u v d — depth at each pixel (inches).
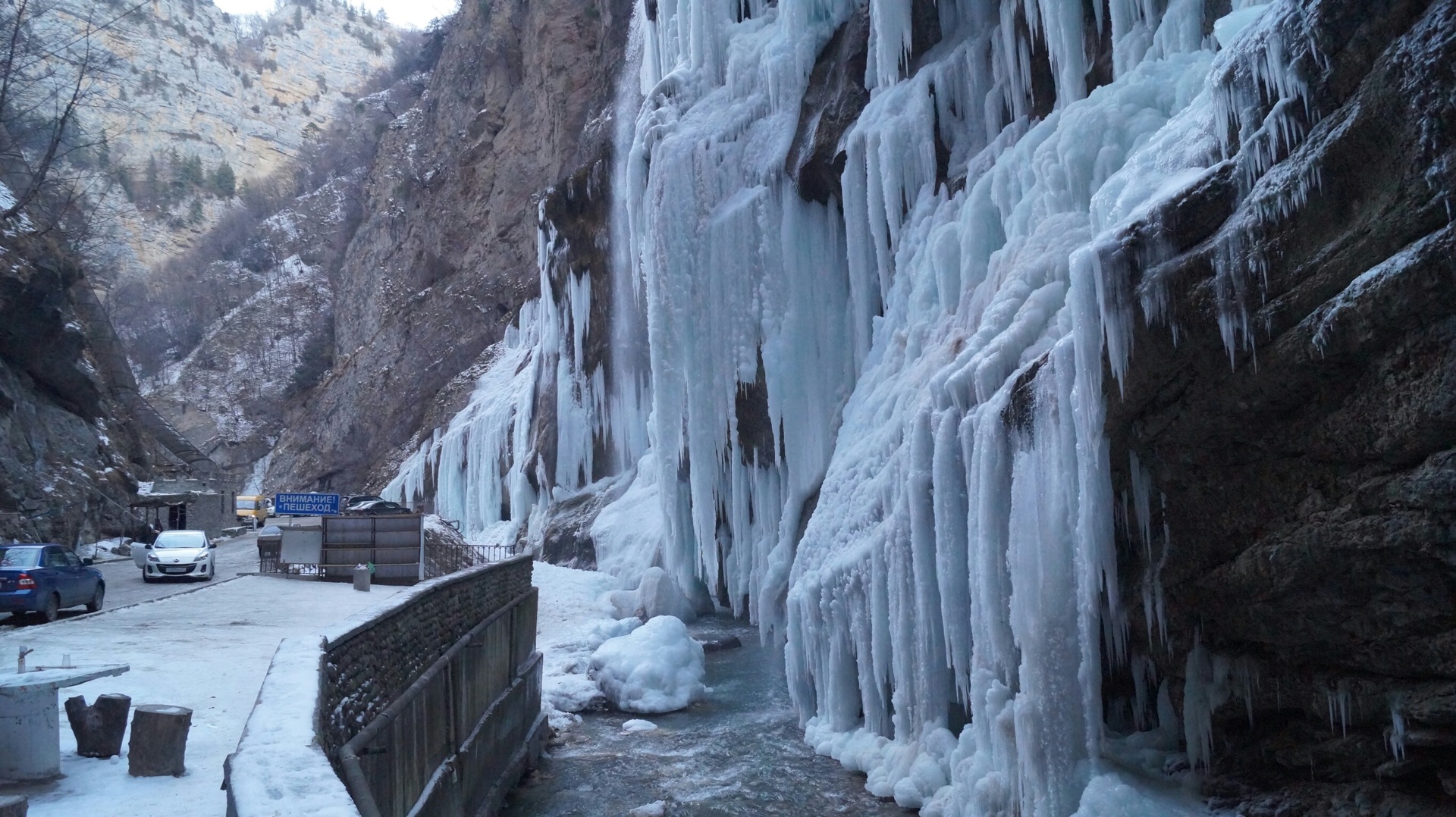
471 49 2460.6
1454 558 265.1
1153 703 397.1
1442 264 253.6
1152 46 543.2
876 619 532.7
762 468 852.6
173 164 5078.7
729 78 938.7
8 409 1378.0
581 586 1094.4
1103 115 510.6
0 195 1663.4
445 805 368.8
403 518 974.4
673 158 887.1
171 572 1010.7
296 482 2532.0
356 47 6811.0
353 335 2797.7
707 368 867.4
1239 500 332.5
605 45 1804.9
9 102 1936.5
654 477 1218.6
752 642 866.8
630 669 697.6
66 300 1594.5
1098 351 357.7
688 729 628.4
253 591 831.7
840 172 786.8
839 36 842.2
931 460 493.0
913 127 714.2
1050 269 482.6
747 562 876.0
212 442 3371.1
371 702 289.0
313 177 4507.9
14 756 291.9
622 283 1298.0
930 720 485.7
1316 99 294.5
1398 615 285.9
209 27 6112.2
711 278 862.5
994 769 417.7
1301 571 307.0
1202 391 326.3
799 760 547.2
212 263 4190.5
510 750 518.9
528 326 1935.3
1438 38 259.8
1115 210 393.4
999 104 685.9
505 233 2169.0
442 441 1852.9
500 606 534.9
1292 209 291.6
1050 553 390.3
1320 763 323.0
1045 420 397.7
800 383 810.2
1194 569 353.1
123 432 1897.1
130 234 4613.7
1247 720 350.9
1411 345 266.1
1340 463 296.5
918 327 648.4
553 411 1432.1
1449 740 276.2
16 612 659.4
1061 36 601.6
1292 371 295.4
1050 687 384.2
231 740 338.0
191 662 472.1
